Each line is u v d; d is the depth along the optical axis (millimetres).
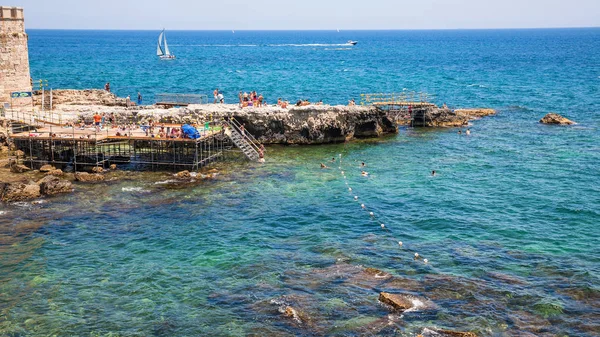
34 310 27297
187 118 58469
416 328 25516
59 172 47719
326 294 28562
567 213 40594
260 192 44875
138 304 27938
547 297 28234
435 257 33156
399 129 70562
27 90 62750
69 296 28641
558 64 177375
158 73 143375
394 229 37750
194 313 27062
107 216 39125
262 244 35094
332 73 147750
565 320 26234
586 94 102250
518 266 31875
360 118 64188
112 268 31719
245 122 60438
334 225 38375
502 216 40094
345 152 58344
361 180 48594
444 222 38906
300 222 38875
